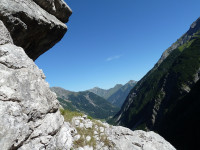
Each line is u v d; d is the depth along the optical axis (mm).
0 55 7387
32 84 7859
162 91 138625
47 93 8695
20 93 7000
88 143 11758
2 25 8469
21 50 8750
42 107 7820
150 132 17828
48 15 14164
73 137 11523
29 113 7031
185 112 86625
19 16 10938
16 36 11773
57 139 8523
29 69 8281
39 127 7406
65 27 16125
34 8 12438
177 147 71625
